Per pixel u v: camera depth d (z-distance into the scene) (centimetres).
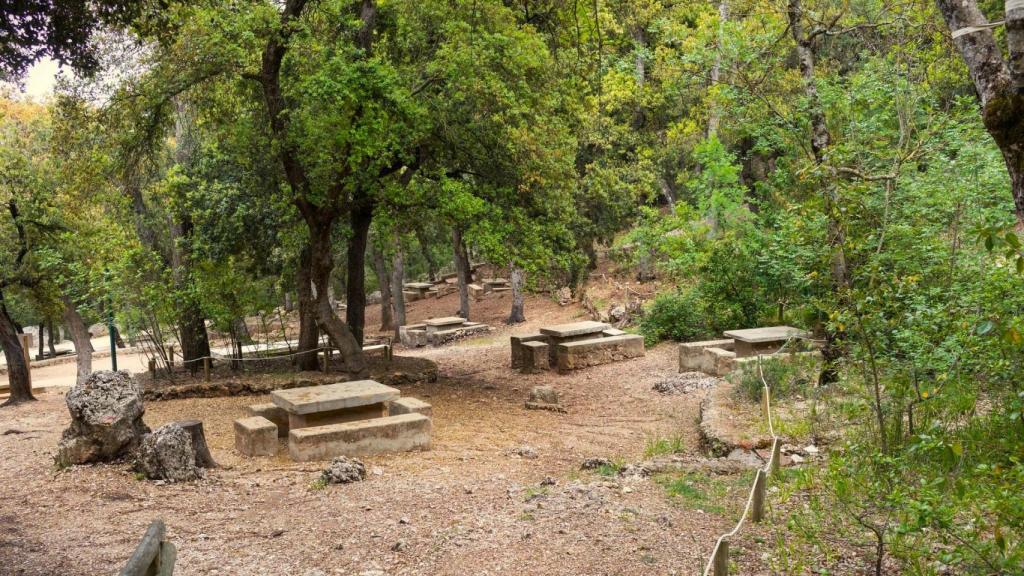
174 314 1839
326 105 1481
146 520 772
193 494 875
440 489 881
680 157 3152
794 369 1284
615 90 2480
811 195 913
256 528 746
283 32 1571
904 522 514
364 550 671
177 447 941
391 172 1859
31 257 2070
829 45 2202
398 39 1805
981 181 1092
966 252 1074
